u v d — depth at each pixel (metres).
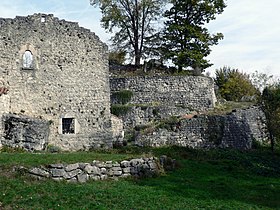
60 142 26.70
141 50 43.34
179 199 16.08
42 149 24.69
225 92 57.91
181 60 41.75
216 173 23.03
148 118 34.94
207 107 38.38
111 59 45.25
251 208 15.96
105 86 28.81
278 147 36.47
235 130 35.47
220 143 33.69
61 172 17.38
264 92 36.81
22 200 14.20
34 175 16.80
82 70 28.11
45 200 14.34
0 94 24.16
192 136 32.72
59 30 27.62
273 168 27.23
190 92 38.16
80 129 27.47
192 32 41.47
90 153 22.56
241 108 38.66
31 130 24.36
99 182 17.92
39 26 27.02
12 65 25.77
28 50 26.45
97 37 28.98
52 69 27.08
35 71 26.47
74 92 27.62
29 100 26.06
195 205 15.51
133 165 20.11
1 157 17.89
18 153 20.30
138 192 16.44
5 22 25.91
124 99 36.81
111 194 15.61
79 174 17.91
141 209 14.30
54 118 26.75
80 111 27.66
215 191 18.31
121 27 43.25
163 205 14.98
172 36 42.12
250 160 29.03
